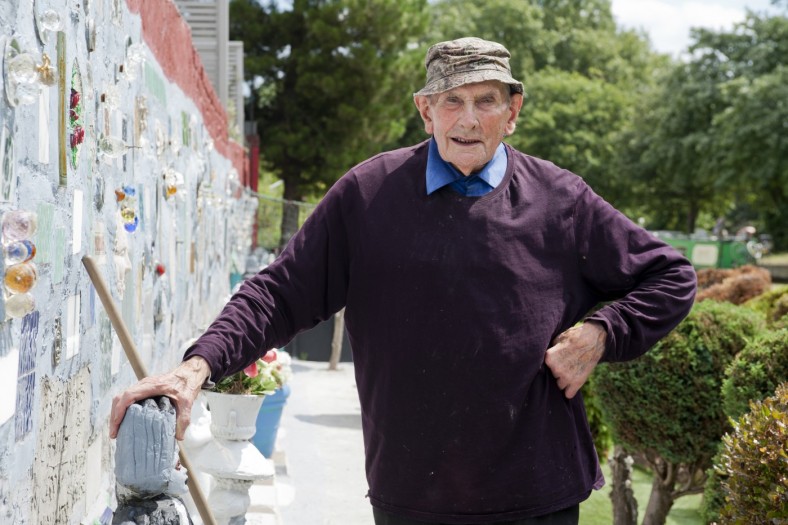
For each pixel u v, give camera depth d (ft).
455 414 8.35
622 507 17.67
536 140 153.69
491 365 8.32
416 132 133.90
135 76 12.13
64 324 8.33
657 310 8.64
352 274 8.77
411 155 8.99
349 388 37.22
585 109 155.12
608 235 8.86
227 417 14.05
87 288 9.36
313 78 89.15
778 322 17.17
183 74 19.38
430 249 8.47
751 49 141.49
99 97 10.05
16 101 6.53
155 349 14.85
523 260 8.52
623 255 8.85
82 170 9.07
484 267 8.41
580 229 8.83
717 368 16.20
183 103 19.44
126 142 11.72
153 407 6.61
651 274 8.92
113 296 10.97
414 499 8.52
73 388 8.79
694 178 144.87
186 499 14.12
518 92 8.86
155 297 14.76
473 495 8.43
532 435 8.46
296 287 8.63
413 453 8.46
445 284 8.39
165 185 15.78
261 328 8.22
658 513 17.65
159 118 15.30
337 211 8.82
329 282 8.87
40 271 7.39
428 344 8.38
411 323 8.42
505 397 8.34
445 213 8.57
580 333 8.43
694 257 114.01
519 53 180.75
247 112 97.50
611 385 16.99
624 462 17.71
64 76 8.03
